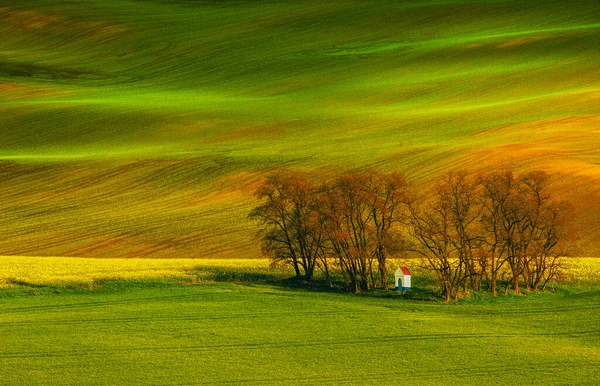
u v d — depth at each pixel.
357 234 75.69
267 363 48.22
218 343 52.00
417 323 58.41
